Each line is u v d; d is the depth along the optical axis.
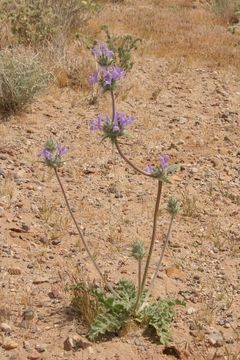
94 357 1.04
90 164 1.76
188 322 1.16
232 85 2.54
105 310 1.12
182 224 1.51
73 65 2.36
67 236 1.40
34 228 1.42
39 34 2.43
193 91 2.42
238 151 1.95
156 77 2.52
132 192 1.64
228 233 1.49
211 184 1.73
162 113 2.18
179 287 1.27
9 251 1.32
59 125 1.98
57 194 1.58
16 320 1.11
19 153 1.77
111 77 1.00
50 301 1.17
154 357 1.06
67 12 2.81
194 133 2.05
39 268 1.27
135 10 3.67
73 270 1.27
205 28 3.33
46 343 1.06
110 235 1.41
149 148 1.91
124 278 1.26
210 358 1.08
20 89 1.99
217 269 1.35
